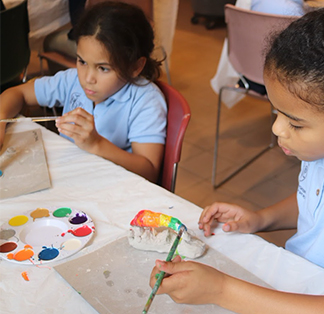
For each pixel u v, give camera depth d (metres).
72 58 2.38
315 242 0.93
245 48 2.00
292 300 0.70
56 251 0.82
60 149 1.20
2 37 1.89
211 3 4.45
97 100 1.40
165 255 0.82
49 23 2.50
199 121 2.95
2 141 1.20
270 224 1.07
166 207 0.97
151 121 1.38
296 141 0.76
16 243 0.83
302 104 0.69
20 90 1.54
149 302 0.65
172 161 1.33
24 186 1.02
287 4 1.96
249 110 3.13
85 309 0.70
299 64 0.67
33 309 0.70
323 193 0.93
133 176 1.08
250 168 2.47
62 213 0.93
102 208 0.96
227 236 0.90
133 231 0.84
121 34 1.28
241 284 0.72
